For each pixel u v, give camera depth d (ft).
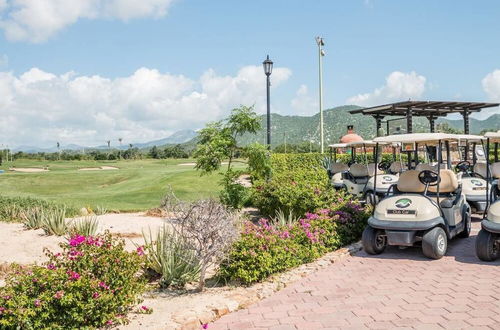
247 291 15.87
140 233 26.27
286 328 12.78
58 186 85.71
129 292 13.32
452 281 16.31
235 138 33.14
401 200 20.72
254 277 16.51
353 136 102.47
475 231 25.63
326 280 17.10
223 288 16.61
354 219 24.53
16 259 21.21
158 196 50.90
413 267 18.48
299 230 20.56
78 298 12.14
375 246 20.68
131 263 14.10
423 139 21.42
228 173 33.37
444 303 14.08
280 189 29.89
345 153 72.59
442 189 22.34
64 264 13.64
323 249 20.86
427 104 47.50
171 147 289.74
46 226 26.48
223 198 32.55
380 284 16.34
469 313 13.17
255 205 33.91
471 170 35.17
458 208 22.09
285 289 16.24
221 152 31.60
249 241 17.43
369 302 14.51
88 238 14.52
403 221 19.98
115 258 13.75
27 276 12.48
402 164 37.65
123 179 91.76
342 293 15.51
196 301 14.97
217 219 16.21
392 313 13.48
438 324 12.51
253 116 31.94
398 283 16.35
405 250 21.63
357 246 22.20
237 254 16.96
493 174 27.04
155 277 17.74
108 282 13.23
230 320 13.58
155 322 12.97
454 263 18.85
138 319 13.28
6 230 27.76
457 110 55.21
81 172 107.65
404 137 22.43
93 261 13.64
